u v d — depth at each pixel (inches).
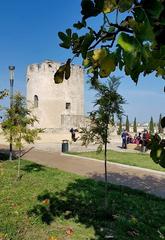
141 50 48.1
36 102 2351.1
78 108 2439.7
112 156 1067.9
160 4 47.0
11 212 422.9
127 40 48.3
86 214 437.7
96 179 694.5
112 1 51.9
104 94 462.9
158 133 80.0
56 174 717.3
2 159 948.0
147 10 47.3
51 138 1866.4
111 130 492.7
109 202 495.5
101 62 58.5
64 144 1168.8
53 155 1093.8
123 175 755.4
